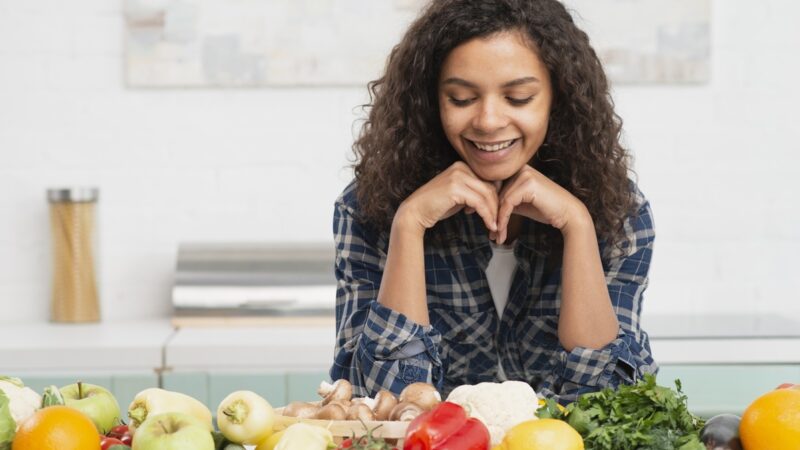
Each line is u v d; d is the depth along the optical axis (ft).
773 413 3.35
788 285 10.14
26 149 9.93
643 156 10.07
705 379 8.64
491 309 5.45
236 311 9.27
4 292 9.90
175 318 9.30
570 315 4.97
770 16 10.03
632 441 3.44
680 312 10.12
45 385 8.57
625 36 9.94
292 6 9.94
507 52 4.57
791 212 10.12
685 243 10.11
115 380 8.63
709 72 10.00
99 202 9.98
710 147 10.09
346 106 10.04
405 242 4.96
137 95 9.98
